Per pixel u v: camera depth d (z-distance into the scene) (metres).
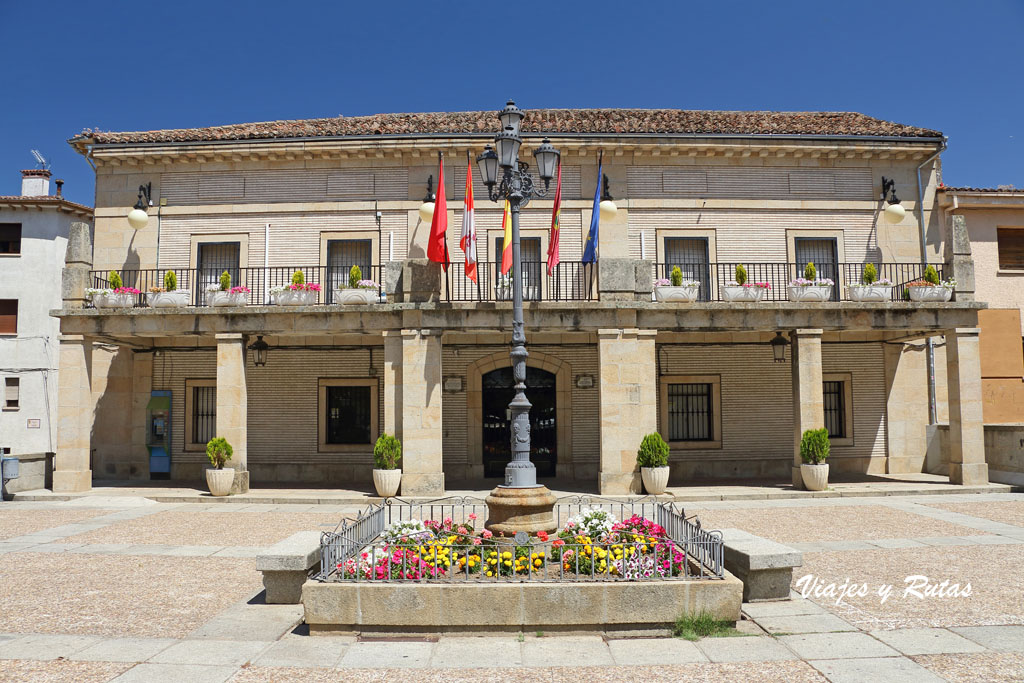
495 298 18.48
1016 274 20.64
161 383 20.06
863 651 6.05
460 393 19.67
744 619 6.92
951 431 17.58
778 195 19.53
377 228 19.14
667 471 16.14
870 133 19.31
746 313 17.02
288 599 7.61
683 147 18.97
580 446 19.62
